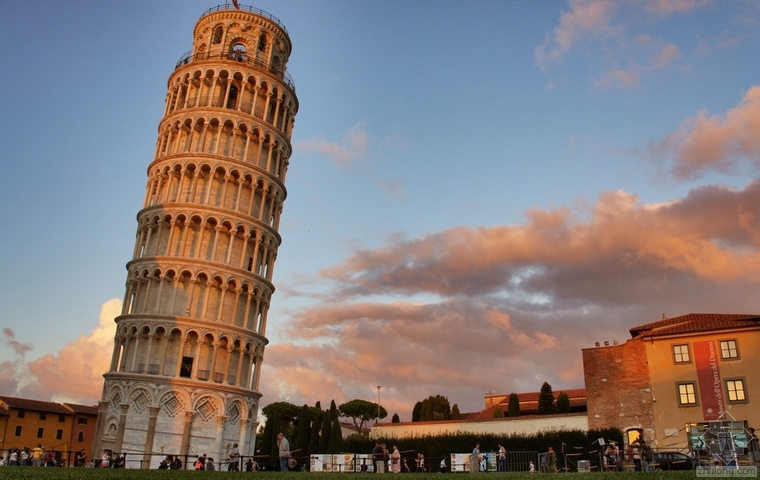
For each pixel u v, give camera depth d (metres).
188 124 74.12
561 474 22.56
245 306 70.12
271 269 75.56
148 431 60.88
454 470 50.78
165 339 64.44
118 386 62.84
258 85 77.19
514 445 65.06
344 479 19.09
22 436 111.00
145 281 68.12
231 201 72.00
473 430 70.12
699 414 57.41
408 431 75.38
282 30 83.31
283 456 34.38
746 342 57.34
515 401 87.50
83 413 121.50
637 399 60.66
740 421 50.16
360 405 143.75
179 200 70.69
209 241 69.81
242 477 18.77
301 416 89.25
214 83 75.50
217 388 64.50
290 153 82.19
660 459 43.56
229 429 65.31
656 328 62.31
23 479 14.45
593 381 63.47
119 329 66.75
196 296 67.44
